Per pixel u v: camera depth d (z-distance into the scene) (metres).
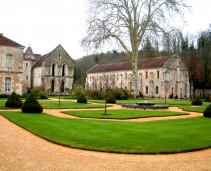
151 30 34.19
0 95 35.97
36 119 14.66
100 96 38.81
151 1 34.38
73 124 13.08
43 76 56.34
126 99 38.38
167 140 9.68
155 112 20.34
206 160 7.64
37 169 6.32
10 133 10.90
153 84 60.03
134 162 7.22
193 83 64.12
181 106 28.77
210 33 69.75
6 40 38.56
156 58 63.38
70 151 8.30
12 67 38.22
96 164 6.92
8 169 6.26
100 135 10.27
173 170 6.57
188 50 74.75
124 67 68.38
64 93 56.16
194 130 12.02
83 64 94.50
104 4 34.59
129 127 12.48
